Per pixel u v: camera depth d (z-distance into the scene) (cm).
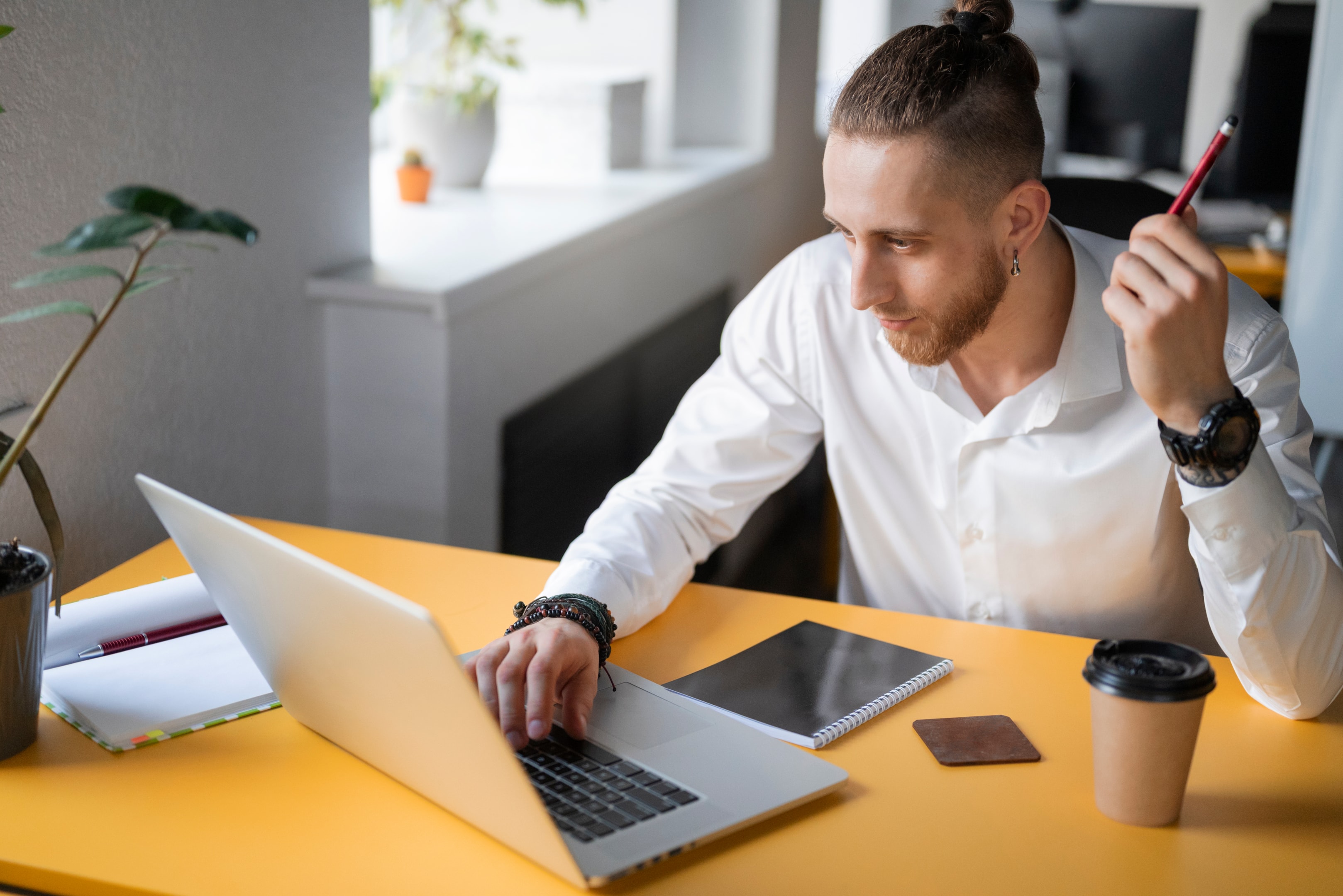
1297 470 112
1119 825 87
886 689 105
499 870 82
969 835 86
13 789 91
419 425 191
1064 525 128
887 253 111
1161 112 359
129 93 141
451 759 82
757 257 362
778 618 122
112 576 128
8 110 124
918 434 136
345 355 191
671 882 80
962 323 113
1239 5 504
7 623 92
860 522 145
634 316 276
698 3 350
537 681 97
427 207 251
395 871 82
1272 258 287
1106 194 155
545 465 238
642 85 311
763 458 141
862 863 82
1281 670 100
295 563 80
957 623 121
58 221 133
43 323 133
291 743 98
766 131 357
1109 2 354
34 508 135
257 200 168
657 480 136
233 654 112
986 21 114
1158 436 123
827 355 137
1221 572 99
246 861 82
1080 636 136
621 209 259
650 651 114
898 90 106
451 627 116
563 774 91
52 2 128
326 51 179
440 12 278
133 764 94
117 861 82
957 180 106
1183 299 93
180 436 158
